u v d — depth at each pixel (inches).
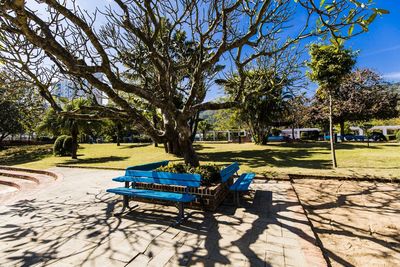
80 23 141.6
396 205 192.2
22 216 193.8
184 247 131.2
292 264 110.9
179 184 186.4
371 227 153.5
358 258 119.1
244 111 920.9
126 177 214.1
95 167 457.7
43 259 123.0
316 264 110.2
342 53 307.1
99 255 124.8
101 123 672.4
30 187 352.5
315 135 1478.8
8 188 371.2
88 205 219.9
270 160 478.0
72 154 658.2
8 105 968.9
